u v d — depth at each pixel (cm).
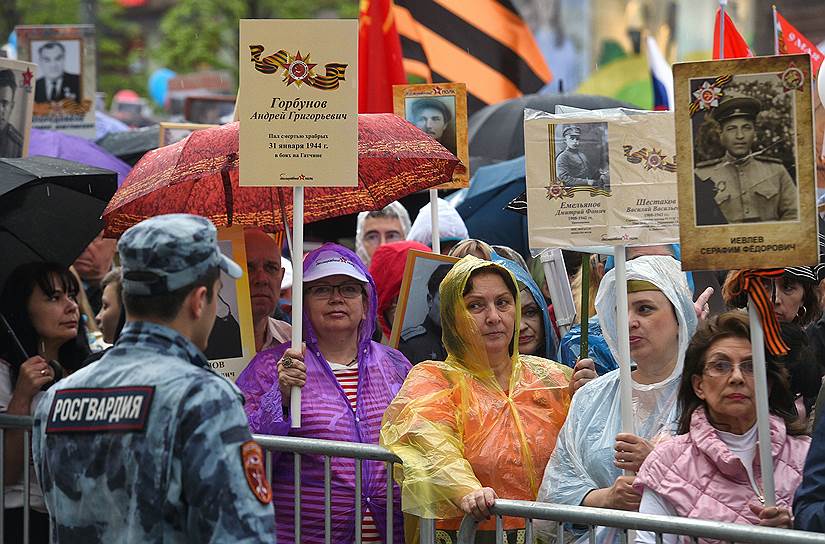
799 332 1234
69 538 857
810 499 911
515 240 1858
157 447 823
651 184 1102
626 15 6275
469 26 2358
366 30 1856
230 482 809
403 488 1101
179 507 822
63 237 1386
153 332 858
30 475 1260
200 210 1414
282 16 6244
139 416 831
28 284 1310
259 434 1181
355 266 1276
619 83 4884
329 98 1173
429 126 1550
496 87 2389
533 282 1378
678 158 973
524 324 1362
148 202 1382
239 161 1174
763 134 958
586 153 1106
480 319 1171
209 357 1274
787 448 1021
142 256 849
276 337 1413
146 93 6203
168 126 2114
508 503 1044
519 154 2214
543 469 1155
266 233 1416
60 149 2070
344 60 1172
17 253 1360
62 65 2169
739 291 1100
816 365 1232
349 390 1252
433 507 1095
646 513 995
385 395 1262
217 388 832
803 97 952
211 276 865
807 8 6862
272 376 1251
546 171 1110
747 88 959
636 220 1099
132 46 6612
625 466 1063
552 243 1109
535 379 1197
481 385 1174
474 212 1881
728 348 1014
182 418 822
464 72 2369
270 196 1433
